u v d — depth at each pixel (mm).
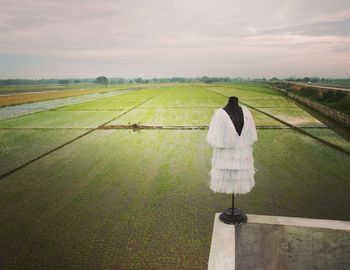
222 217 4285
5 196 7227
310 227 3977
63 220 5852
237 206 6359
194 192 7309
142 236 5160
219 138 3736
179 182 8102
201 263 4332
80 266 4312
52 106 34406
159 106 32438
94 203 6723
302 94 44156
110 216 6016
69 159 10758
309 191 7176
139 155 11281
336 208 6148
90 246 4855
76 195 7234
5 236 5242
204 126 18484
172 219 5816
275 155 10898
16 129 17812
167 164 10000
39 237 5188
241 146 3812
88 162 10344
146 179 8422
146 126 18219
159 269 4215
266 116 22406
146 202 6730
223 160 3873
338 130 16234
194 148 12461
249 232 4004
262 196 6906
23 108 32562
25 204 6711
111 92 74750
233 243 3791
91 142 13883
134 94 60875
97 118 22734
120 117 23281
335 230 3926
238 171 3865
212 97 47500
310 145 12609
